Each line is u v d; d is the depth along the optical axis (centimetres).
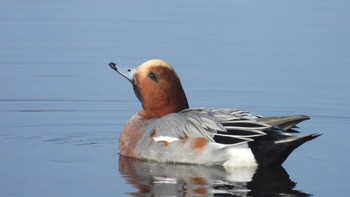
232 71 1928
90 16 2281
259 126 1337
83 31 2164
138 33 2155
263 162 1350
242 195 1232
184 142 1386
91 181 1288
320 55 2023
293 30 2195
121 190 1243
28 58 1983
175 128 1404
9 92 1784
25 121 1628
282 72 1925
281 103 1759
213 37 2136
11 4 2367
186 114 1410
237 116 1380
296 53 2036
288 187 1266
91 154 1446
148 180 1297
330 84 1856
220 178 1307
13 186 1257
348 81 1870
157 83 1466
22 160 1395
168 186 1267
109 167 1368
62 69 1927
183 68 1942
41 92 1789
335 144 1519
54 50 2033
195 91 1819
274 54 2031
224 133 1359
